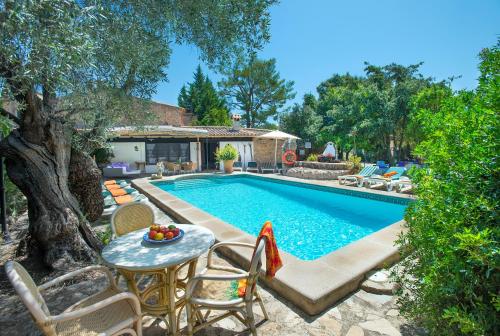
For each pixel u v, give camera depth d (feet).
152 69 15.08
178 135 59.82
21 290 5.44
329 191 39.68
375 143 74.84
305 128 92.89
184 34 14.70
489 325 5.56
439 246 6.99
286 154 63.72
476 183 6.72
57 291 11.35
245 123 134.72
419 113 9.51
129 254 8.59
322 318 9.62
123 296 6.89
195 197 40.45
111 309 7.81
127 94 15.46
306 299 9.92
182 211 24.27
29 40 8.38
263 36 14.42
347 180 44.39
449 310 6.09
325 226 26.48
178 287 9.76
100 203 18.54
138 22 13.12
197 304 8.05
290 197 40.14
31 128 12.79
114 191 31.73
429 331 7.59
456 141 7.52
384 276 12.16
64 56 8.93
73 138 16.43
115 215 11.82
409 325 9.08
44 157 13.28
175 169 61.93
